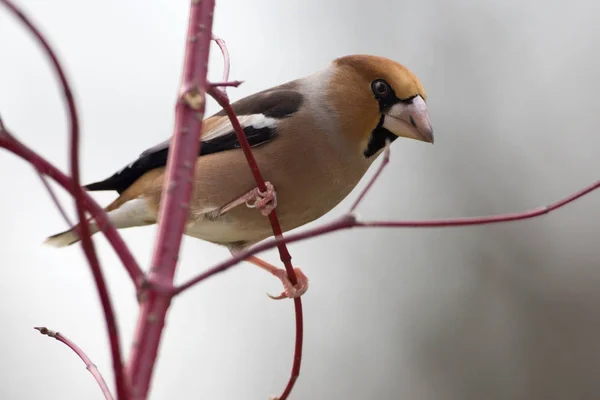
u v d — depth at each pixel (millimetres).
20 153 3188
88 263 2938
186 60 3855
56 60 2832
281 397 5438
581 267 15164
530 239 15367
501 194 15641
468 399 14586
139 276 3367
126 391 2934
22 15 2711
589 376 14531
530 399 14617
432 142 8227
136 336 3283
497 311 15094
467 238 15375
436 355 14594
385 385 14250
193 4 3957
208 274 3344
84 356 4293
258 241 8922
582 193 4094
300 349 5457
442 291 15016
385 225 3396
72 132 2922
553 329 14945
